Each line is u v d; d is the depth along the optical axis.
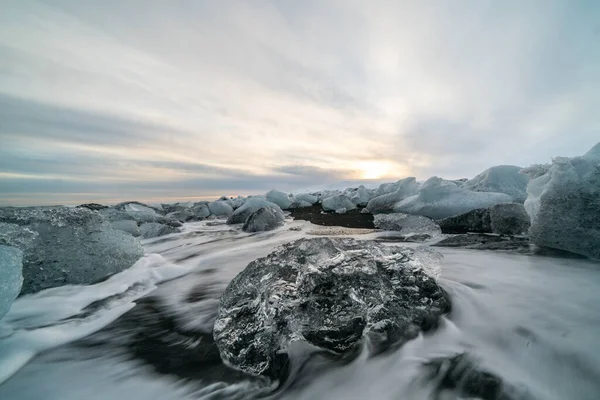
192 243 6.87
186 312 2.75
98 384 1.77
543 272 2.98
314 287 2.09
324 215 11.84
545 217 3.87
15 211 3.71
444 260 3.69
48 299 3.03
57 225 3.73
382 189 15.67
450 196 8.25
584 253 3.49
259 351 1.77
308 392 1.57
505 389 1.39
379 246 2.97
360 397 1.49
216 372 1.78
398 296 2.17
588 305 2.16
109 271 3.79
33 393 1.70
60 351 2.14
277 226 8.72
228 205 15.42
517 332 1.85
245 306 2.15
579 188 3.57
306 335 1.87
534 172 4.81
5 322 2.55
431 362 1.65
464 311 2.20
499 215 5.61
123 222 7.69
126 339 2.29
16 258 2.31
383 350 1.80
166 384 1.74
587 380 1.41
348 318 1.91
